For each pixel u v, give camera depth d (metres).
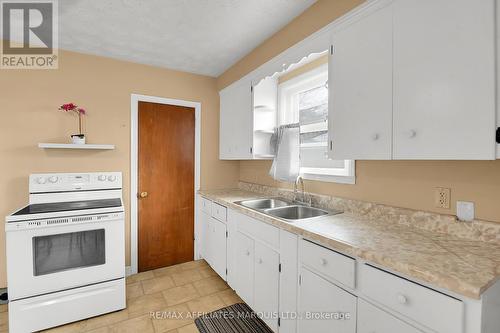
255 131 2.47
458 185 1.29
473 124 0.95
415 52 1.12
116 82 2.60
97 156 2.51
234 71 2.79
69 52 2.40
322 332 1.31
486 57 0.92
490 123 0.91
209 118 3.17
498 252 1.05
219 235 2.51
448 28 1.01
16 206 2.20
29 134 2.25
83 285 1.95
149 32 2.09
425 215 1.39
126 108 2.65
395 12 1.20
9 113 2.18
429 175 1.41
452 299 0.83
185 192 3.01
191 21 1.93
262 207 2.46
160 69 2.84
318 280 1.33
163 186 2.87
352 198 1.85
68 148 2.38
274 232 1.68
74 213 1.92
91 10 1.78
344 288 1.19
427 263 0.94
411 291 0.93
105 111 2.55
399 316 0.97
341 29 1.48
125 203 2.65
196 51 2.46
